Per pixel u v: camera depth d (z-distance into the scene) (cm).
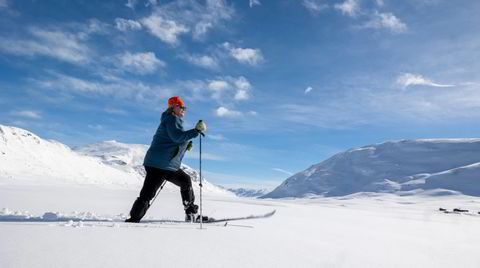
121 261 170
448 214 1425
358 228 451
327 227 423
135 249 199
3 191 867
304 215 613
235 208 697
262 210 665
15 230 235
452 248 313
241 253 213
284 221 453
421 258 250
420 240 364
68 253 178
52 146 6825
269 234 311
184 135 387
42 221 303
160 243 225
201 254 201
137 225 304
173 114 399
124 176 7950
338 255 234
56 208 479
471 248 320
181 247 217
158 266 166
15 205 488
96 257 174
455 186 8006
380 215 912
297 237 309
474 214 1528
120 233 254
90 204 590
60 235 227
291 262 200
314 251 242
